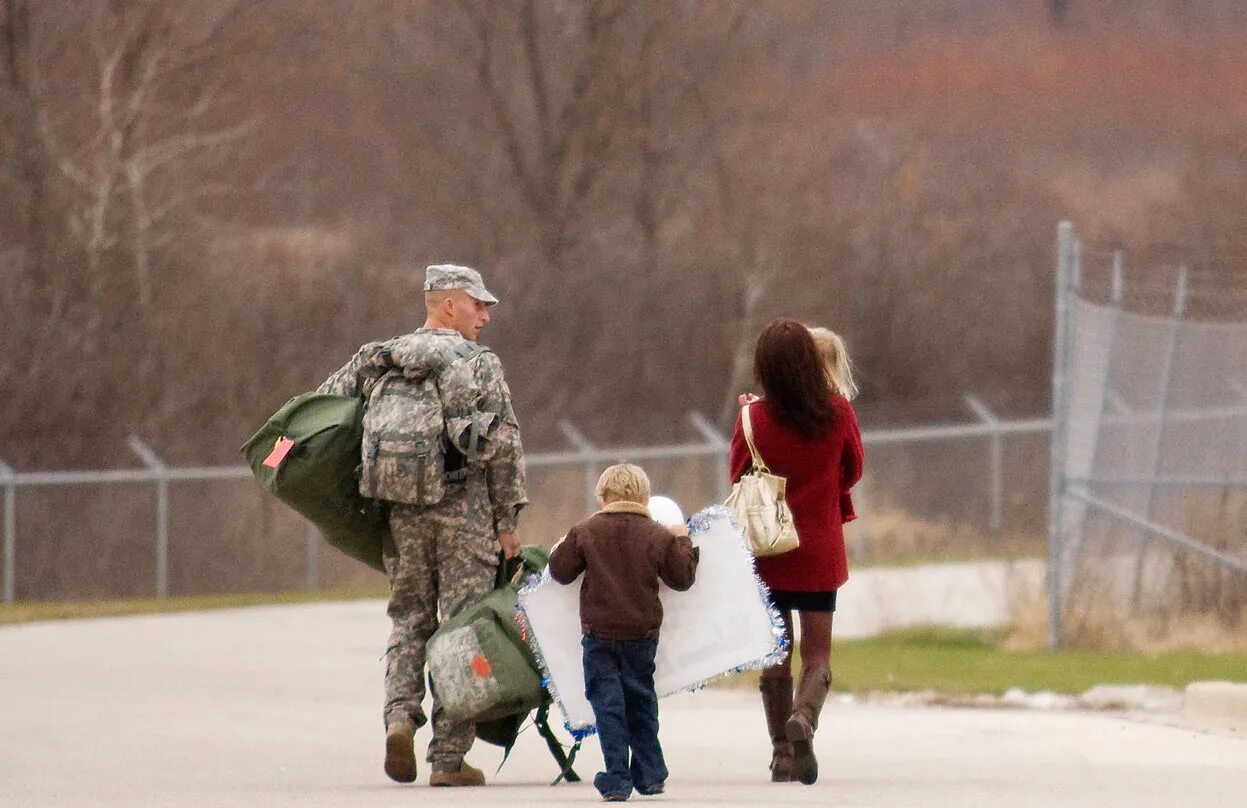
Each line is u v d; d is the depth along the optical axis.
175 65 149.75
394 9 192.00
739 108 196.62
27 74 146.38
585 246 187.62
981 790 35.31
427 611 36.97
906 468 144.75
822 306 189.25
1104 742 44.19
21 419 118.25
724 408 169.25
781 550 35.62
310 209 182.25
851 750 42.88
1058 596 67.62
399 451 35.56
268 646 77.31
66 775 39.31
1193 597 68.69
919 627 77.56
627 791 33.00
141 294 136.25
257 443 36.75
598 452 130.12
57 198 141.75
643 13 193.50
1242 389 70.81
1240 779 37.22
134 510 116.62
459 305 37.22
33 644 78.31
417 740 46.12
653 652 33.91
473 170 195.62
